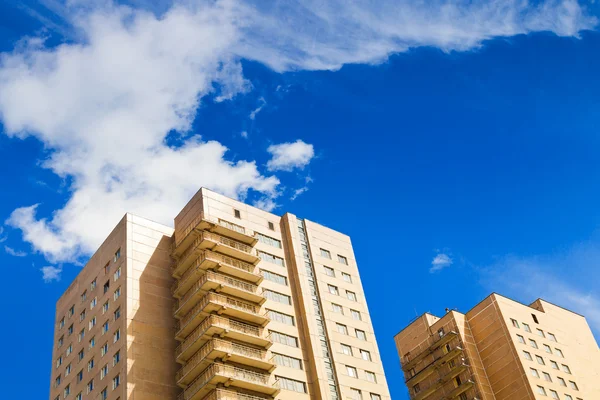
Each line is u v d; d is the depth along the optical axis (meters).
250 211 91.69
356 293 94.06
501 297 122.56
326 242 97.12
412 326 128.88
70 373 84.00
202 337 75.44
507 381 113.88
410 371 124.62
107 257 87.06
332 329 86.81
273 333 81.81
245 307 80.94
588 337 129.62
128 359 74.50
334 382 81.88
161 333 78.50
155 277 82.88
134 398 72.00
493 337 118.94
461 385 114.31
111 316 80.94
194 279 80.94
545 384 113.00
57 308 93.88
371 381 85.25
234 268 81.81
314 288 90.06
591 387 119.06
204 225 83.50
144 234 86.38
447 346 121.56
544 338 121.31
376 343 90.12
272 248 90.50
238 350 76.31
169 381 75.44
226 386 73.44
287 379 78.88
